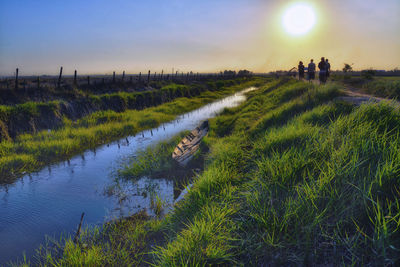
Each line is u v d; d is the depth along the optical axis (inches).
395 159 133.6
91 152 462.6
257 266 117.1
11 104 638.5
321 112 312.7
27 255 184.2
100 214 242.5
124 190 295.9
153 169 352.8
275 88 1050.1
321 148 191.5
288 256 114.0
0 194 293.6
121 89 1062.4
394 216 104.7
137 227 206.1
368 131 189.2
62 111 653.3
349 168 144.1
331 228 118.1
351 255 102.5
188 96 1386.6
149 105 1002.1
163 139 538.0
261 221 136.9
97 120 682.8
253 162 253.4
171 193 281.3
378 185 121.0
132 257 167.2
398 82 502.6
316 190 139.6
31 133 529.7
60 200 273.9
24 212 247.8
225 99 1371.8
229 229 146.1
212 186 216.4
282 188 160.2
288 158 191.6
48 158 422.3
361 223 113.7
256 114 595.5
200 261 127.5
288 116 402.6
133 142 529.3
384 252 91.5
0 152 411.2
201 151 402.0
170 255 137.3
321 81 705.6
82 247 185.0
